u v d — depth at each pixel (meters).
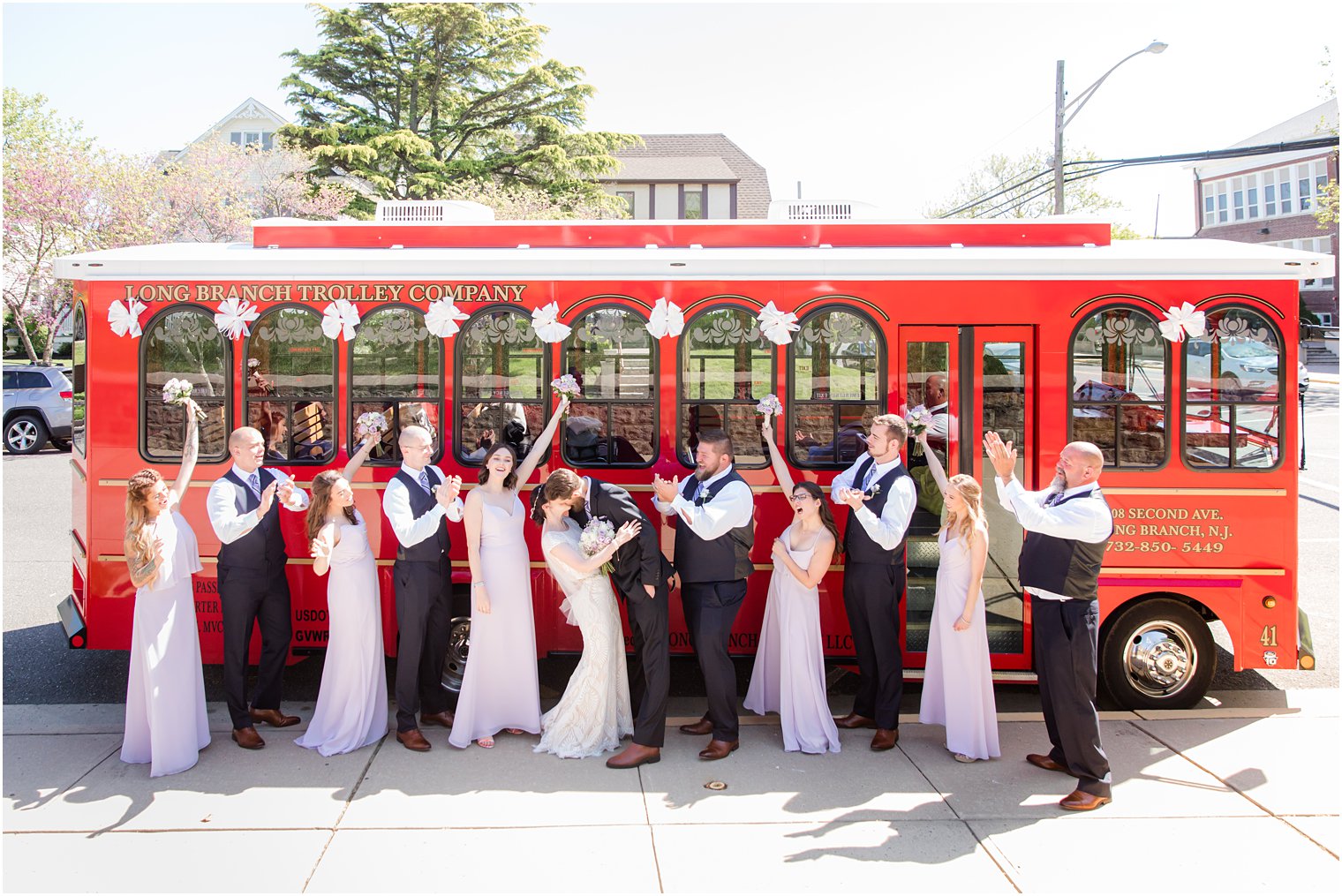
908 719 5.76
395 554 5.98
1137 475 5.82
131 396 5.96
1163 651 5.84
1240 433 5.82
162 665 4.85
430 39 30.03
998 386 5.93
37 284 23.12
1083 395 5.87
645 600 4.98
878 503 5.18
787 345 5.92
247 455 5.23
